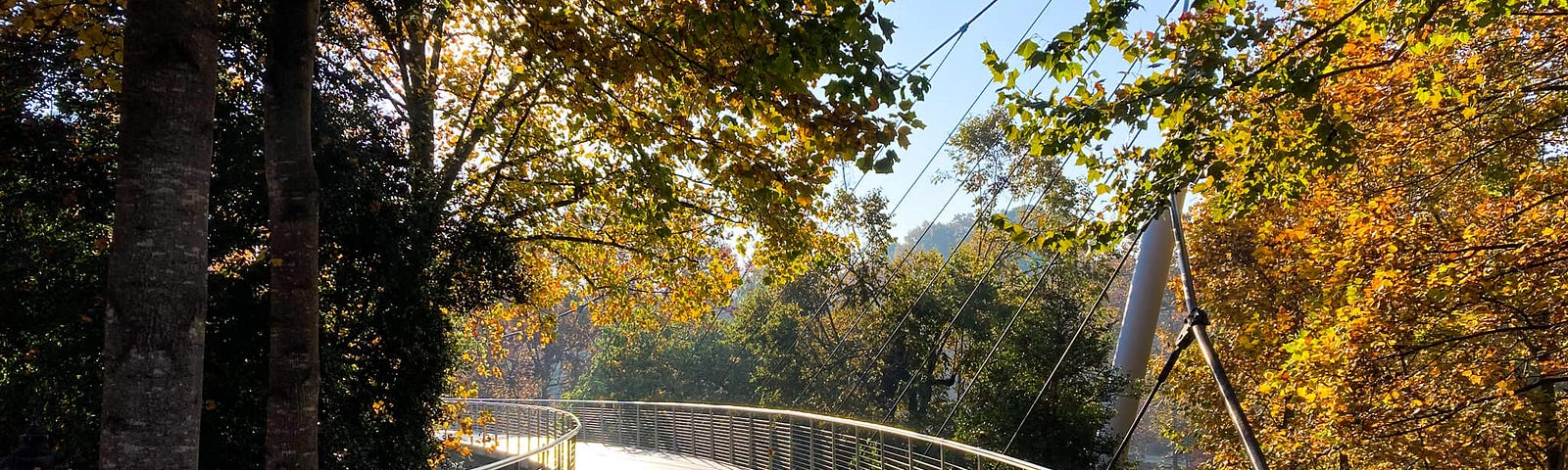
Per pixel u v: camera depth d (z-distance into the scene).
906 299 25.66
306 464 5.62
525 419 25.12
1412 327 9.60
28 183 7.90
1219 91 6.27
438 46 11.71
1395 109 9.88
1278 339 13.98
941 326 25.17
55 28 6.54
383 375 9.62
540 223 12.27
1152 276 19.02
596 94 7.21
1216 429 19.05
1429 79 7.60
